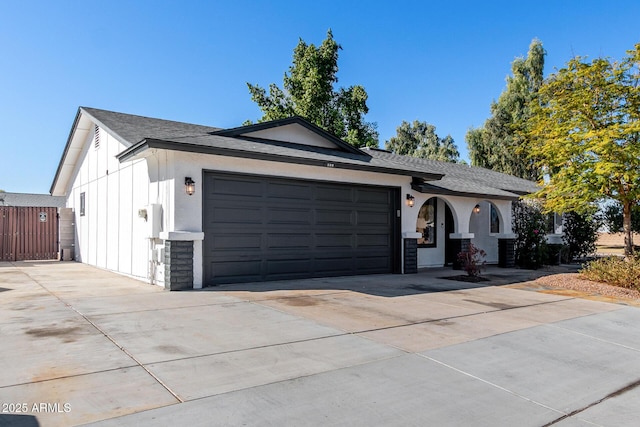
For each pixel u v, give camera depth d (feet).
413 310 23.27
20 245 55.72
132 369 13.08
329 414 10.53
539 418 10.91
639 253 36.60
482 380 13.35
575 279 35.09
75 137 51.37
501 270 45.65
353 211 37.68
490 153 110.52
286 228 33.45
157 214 29.96
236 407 10.69
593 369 14.87
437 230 51.31
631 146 34.68
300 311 22.21
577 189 37.70
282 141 37.19
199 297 25.52
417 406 11.24
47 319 19.39
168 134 32.60
